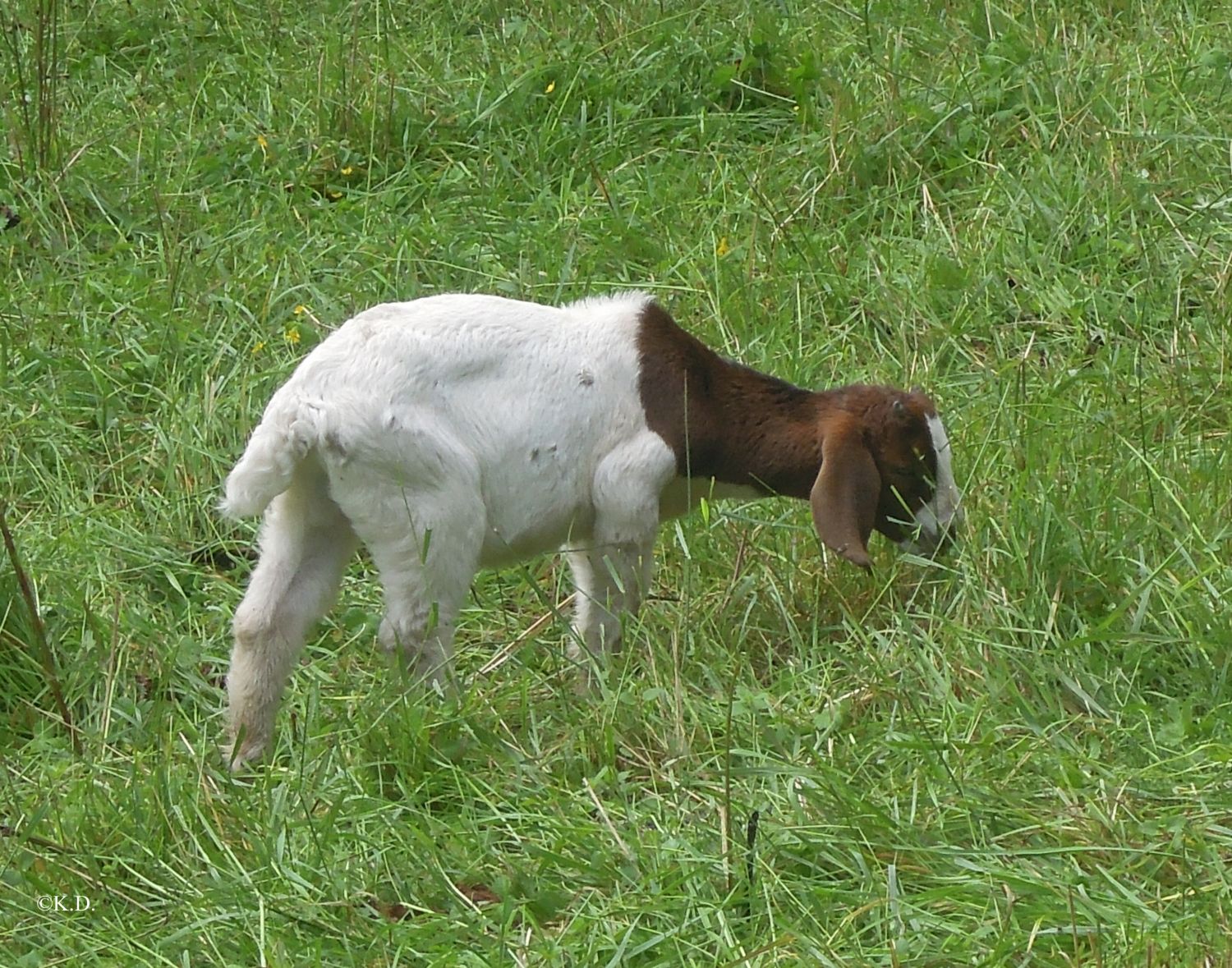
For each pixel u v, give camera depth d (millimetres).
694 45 14852
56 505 10664
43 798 8039
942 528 9391
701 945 6945
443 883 7297
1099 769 7980
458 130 14258
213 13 16141
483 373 8617
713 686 8797
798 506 10297
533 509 8797
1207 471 10102
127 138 14242
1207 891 7070
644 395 8938
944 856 7332
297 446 8203
